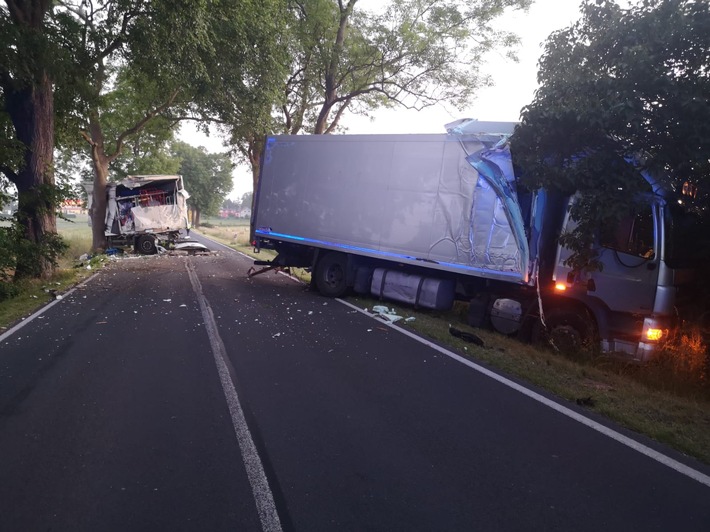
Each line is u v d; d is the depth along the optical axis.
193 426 4.76
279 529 3.23
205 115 22.69
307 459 4.19
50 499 3.50
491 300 9.41
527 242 8.40
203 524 3.27
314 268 13.10
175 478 3.82
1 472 3.86
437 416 5.20
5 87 13.32
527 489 3.83
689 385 6.68
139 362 6.72
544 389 6.23
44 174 14.05
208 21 12.81
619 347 7.39
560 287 8.05
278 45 16.14
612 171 7.07
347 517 3.39
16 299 11.30
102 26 13.60
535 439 4.73
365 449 4.41
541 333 8.37
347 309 11.09
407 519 3.39
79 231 46.69
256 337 8.25
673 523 3.46
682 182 7.10
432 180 10.32
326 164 12.60
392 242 11.10
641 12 6.99
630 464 4.29
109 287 13.48
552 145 7.52
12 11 12.09
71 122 16.86
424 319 10.19
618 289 7.43
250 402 5.41
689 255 7.72
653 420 5.36
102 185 26.03
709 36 6.37
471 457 4.32
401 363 7.06
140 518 3.31
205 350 7.38
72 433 4.55
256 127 16.08
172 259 22.72
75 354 7.03
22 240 13.62
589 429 5.00
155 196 26.45
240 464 4.07
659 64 6.68
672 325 7.31
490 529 3.31
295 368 6.66
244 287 14.02
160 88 15.44
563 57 7.80
